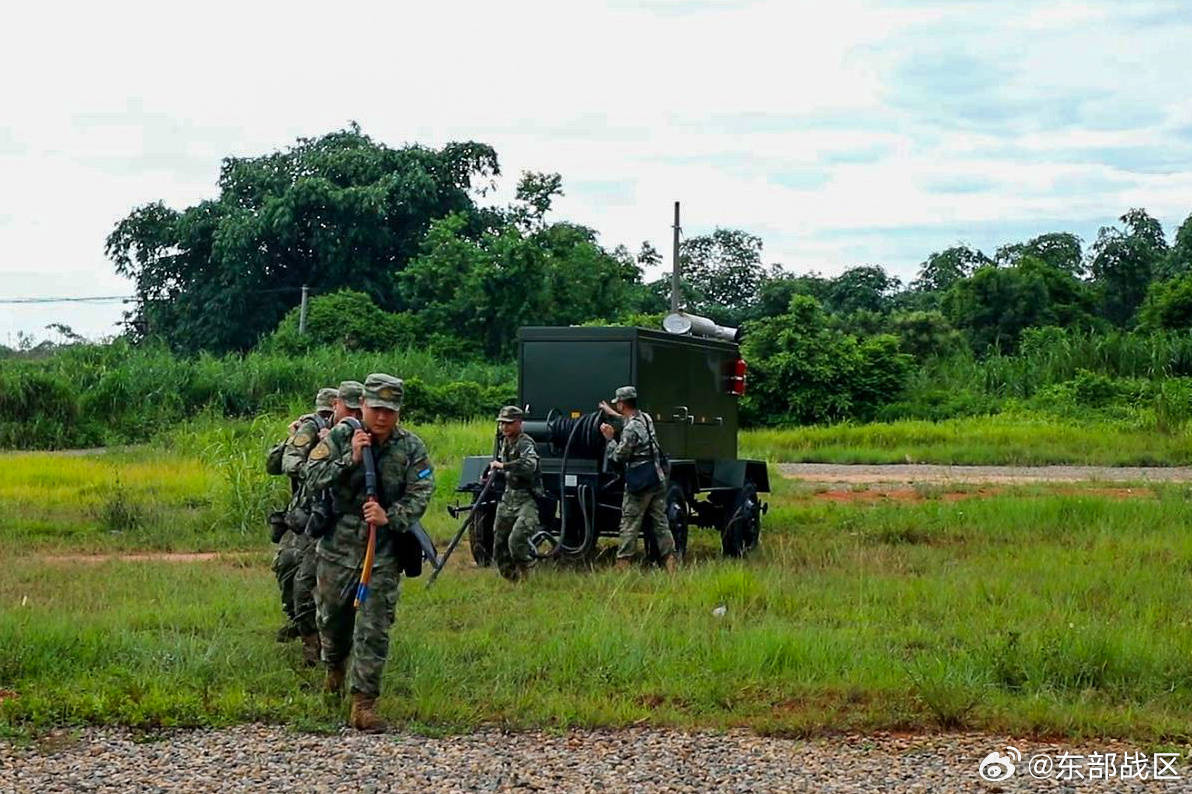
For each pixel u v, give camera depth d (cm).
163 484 2220
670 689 856
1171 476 2697
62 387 3725
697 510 1617
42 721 781
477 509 1385
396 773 691
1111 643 928
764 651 927
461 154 6219
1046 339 4906
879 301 7356
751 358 4344
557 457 1427
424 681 870
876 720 796
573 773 693
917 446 3391
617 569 1355
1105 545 1512
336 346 4831
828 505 1997
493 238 5497
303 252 6028
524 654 945
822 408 4216
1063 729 786
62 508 1944
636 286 6303
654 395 1473
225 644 973
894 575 1325
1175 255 6931
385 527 798
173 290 6200
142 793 658
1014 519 1761
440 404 4062
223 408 4050
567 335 1454
